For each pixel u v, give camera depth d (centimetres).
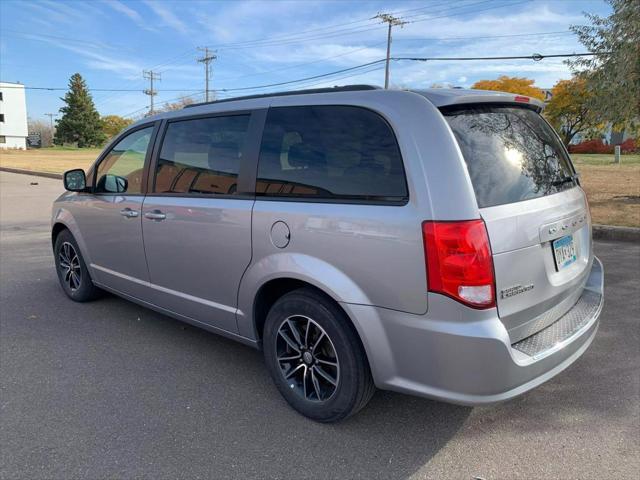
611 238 810
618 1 1121
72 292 519
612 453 276
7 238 873
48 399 331
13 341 423
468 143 261
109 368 375
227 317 347
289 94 322
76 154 6378
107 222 439
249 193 323
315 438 289
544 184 296
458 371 244
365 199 269
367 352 270
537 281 270
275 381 322
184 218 361
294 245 293
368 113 277
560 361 271
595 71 1168
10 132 9738
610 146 5181
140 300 431
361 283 267
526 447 281
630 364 377
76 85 9794
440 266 241
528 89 5512
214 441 287
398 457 273
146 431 296
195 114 372
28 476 257
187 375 365
